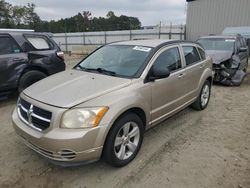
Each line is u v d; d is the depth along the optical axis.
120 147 3.20
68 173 3.14
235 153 3.67
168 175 3.12
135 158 3.49
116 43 4.59
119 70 3.73
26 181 2.98
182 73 4.37
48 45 6.59
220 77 8.42
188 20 26.12
